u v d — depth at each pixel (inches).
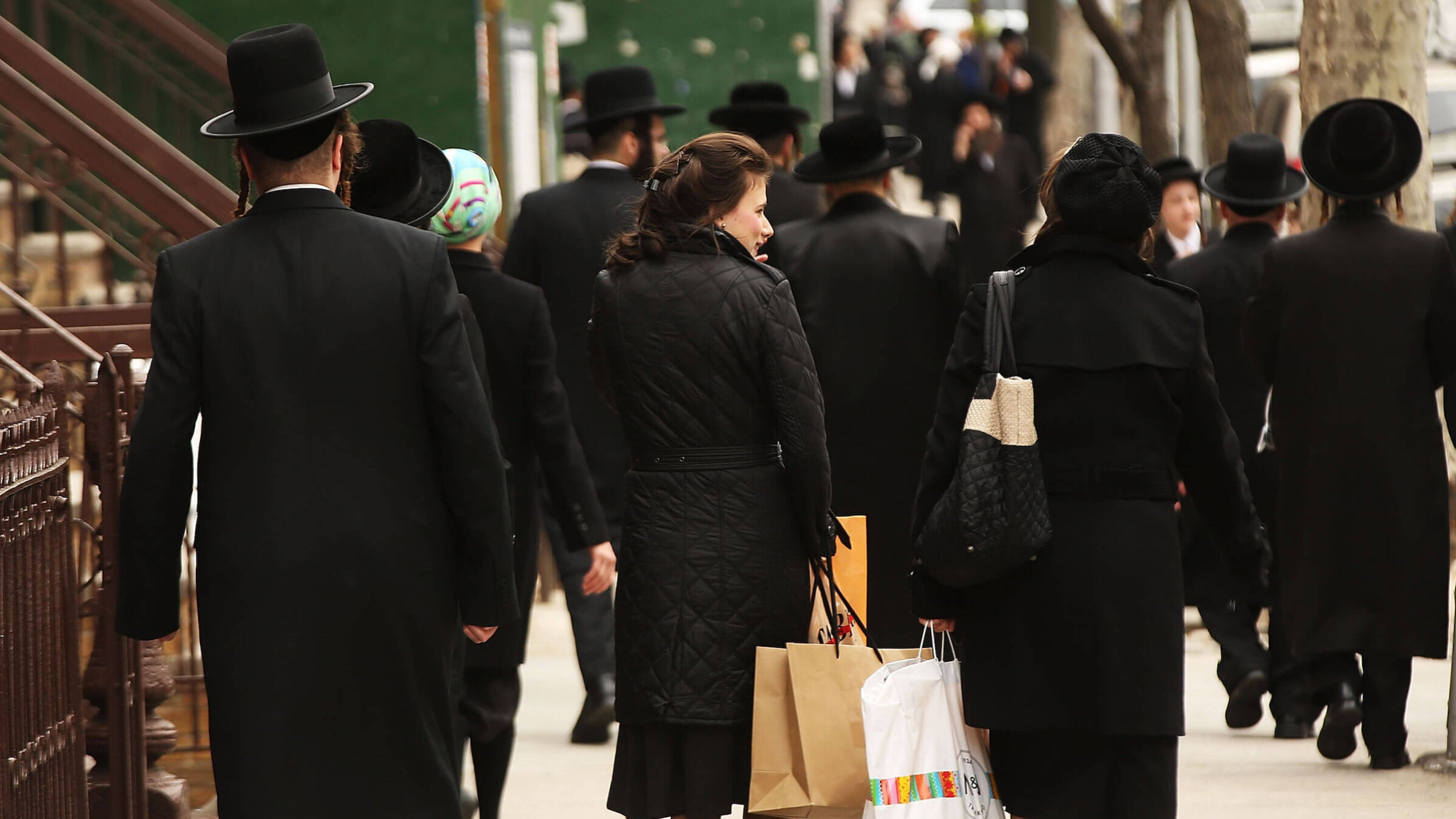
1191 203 1052.5
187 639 882.1
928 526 498.0
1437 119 1806.1
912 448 807.7
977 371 515.8
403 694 469.7
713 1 2239.2
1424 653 737.6
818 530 544.4
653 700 535.2
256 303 466.6
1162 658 497.4
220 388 465.1
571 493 689.6
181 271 471.2
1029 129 2778.1
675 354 540.1
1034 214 2215.8
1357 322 735.7
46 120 938.7
